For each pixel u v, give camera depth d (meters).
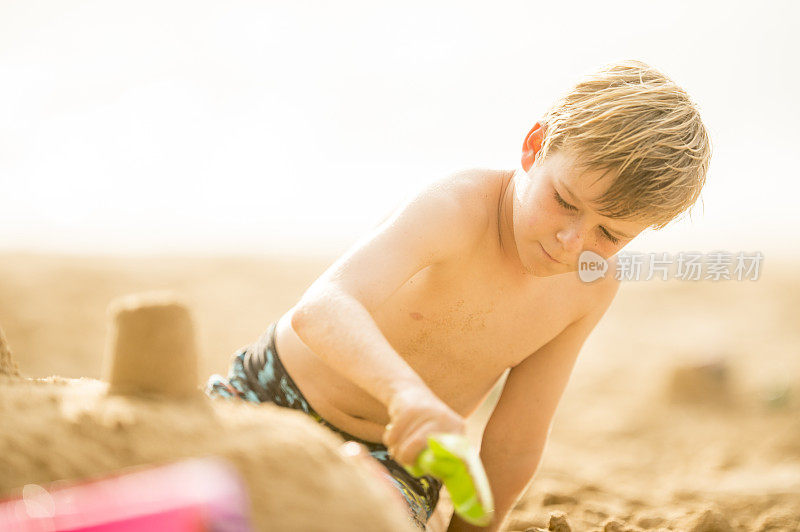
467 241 2.81
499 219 2.86
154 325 1.71
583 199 2.55
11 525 1.33
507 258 2.88
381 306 2.95
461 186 2.84
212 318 11.71
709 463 6.93
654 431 8.32
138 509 1.31
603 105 2.57
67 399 1.67
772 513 4.05
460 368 3.03
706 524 3.67
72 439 1.54
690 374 9.71
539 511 4.08
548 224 2.62
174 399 1.70
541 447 3.25
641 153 2.52
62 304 11.23
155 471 1.45
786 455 7.14
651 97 2.63
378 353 2.22
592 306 3.12
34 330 9.70
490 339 2.99
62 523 1.31
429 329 2.94
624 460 7.02
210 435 1.62
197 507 1.32
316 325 2.34
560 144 2.61
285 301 13.25
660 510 4.14
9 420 1.56
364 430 2.99
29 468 1.47
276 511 1.52
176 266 15.30
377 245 2.63
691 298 15.33
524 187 2.71
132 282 13.48
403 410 2.04
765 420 8.89
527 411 3.20
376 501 1.64
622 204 2.54
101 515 1.31
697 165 2.70
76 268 14.02
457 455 1.80
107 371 1.73
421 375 3.01
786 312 14.40
